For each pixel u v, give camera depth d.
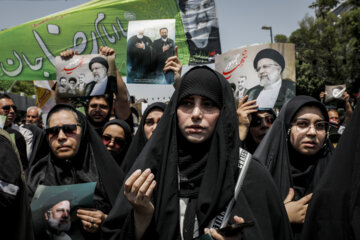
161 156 1.55
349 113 3.95
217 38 3.51
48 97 5.26
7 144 1.38
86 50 3.59
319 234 1.42
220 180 1.43
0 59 3.54
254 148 2.86
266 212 1.47
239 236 1.36
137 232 1.44
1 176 1.28
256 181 1.52
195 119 1.49
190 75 1.56
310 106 2.24
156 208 1.48
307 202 1.97
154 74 2.93
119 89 3.21
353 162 1.39
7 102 4.23
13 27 3.57
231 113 1.55
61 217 1.78
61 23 3.60
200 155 1.57
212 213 1.41
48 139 2.08
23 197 1.43
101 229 1.57
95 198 2.01
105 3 3.65
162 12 3.61
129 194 1.37
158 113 2.65
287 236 1.54
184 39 3.54
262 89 2.58
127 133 2.94
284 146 2.24
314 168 2.26
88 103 3.25
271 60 2.59
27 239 1.50
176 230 1.45
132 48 2.95
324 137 2.26
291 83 2.58
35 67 3.54
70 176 2.06
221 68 2.77
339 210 1.37
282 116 2.33
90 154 2.15
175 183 1.50
